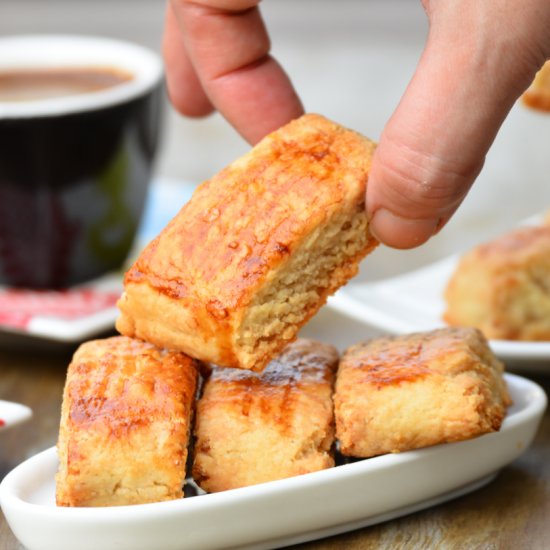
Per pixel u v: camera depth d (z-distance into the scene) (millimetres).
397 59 1643
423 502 636
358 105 1371
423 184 595
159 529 597
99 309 771
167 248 624
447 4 585
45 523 597
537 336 772
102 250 837
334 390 639
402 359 637
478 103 585
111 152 814
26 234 816
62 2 2084
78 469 603
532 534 627
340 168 625
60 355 765
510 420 639
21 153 793
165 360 630
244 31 662
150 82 829
